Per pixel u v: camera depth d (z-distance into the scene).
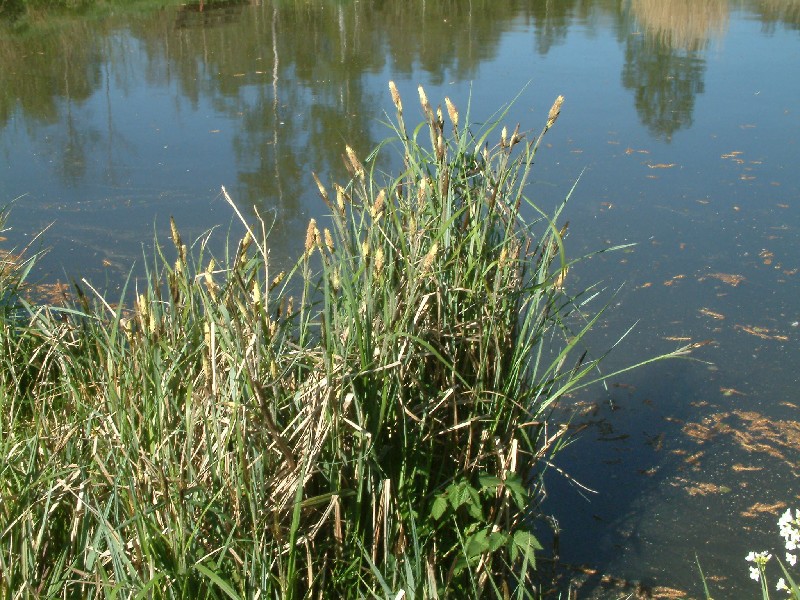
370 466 2.47
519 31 14.19
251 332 2.40
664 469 3.86
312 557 2.46
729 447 4.00
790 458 3.92
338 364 2.48
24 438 2.75
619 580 3.26
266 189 6.95
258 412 2.28
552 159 7.54
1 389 2.86
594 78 10.49
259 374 2.38
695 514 3.60
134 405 2.45
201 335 2.63
